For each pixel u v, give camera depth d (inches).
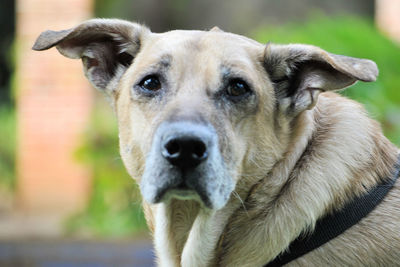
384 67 381.4
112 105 219.3
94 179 508.1
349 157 192.9
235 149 189.0
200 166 175.9
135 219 465.1
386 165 199.8
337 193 188.5
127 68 216.7
